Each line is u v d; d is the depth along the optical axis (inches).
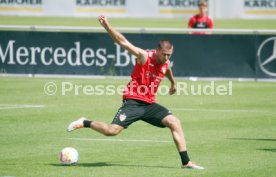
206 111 1660.9
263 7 4424.2
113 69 2253.9
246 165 1078.4
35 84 2111.2
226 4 4436.5
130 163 1093.8
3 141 1275.8
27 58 2279.8
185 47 2228.1
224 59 2223.2
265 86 2119.8
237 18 4453.7
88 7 4485.7
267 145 1251.2
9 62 2285.9
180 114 1614.2
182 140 1055.0
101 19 1015.0
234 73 2226.9
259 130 1408.7
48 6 4478.3
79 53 2260.1
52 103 1758.1
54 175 999.6
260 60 2217.0
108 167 1060.5
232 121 1518.2
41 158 1127.0
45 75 2276.1
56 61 2271.2
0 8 4475.9
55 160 1112.2
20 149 1202.0
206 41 2223.2
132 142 1279.5
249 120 1531.7
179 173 1018.7
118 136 1341.0
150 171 1033.5
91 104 1753.2
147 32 2231.8
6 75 2290.8
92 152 1184.2
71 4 4485.7
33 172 1018.1
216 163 1094.4
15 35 2274.9
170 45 1037.2
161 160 1119.0
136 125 1469.0
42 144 1251.2
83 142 1277.1
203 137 1328.7
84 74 2263.8
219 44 2218.3
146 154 1168.8
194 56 2229.3
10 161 1100.5
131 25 3875.5
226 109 1691.7
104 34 2250.2
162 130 1411.2
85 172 1021.8
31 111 1627.7
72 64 2265.0
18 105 1720.0
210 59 2226.9
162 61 1046.4
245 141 1289.4
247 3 4436.5
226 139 1309.1
